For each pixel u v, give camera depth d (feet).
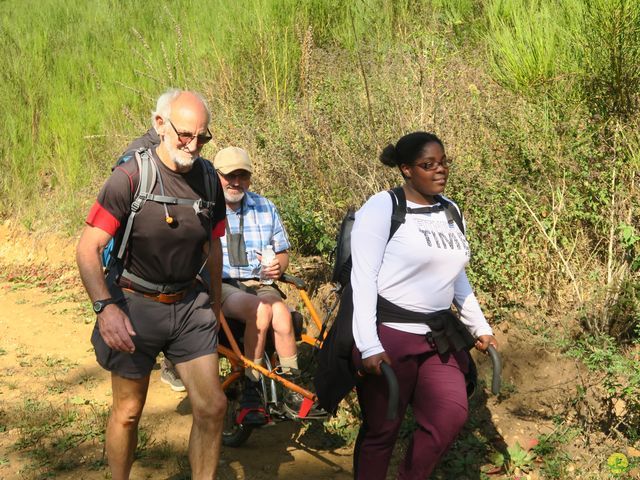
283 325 14.67
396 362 11.05
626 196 17.40
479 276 17.54
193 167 11.34
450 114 20.99
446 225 11.23
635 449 13.73
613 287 15.99
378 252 10.94
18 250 28.07
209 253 11.85
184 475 14.02
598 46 19.94
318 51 29.71
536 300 17.16
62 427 15.94
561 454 13.87
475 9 29.86
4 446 15.26
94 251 10.85
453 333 11.03
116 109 32.22
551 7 25.12
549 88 21.88
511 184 18.76
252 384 14.44
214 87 29.09
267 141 24.02
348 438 15.26
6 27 37.88
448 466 14.03
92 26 38.40
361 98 24.39
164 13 37.17
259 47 29.73
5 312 23.27
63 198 29.58
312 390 16.38
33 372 18.94
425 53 24.23
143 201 10.89
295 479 13.98
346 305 11.40
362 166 20.94
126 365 11.38
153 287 11.33
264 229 16.33
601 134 18.76
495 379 11.30
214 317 11.84
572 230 18.07
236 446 15.10
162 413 16.60
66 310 23.07
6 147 31.32
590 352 15.24
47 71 35.19
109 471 14.19
